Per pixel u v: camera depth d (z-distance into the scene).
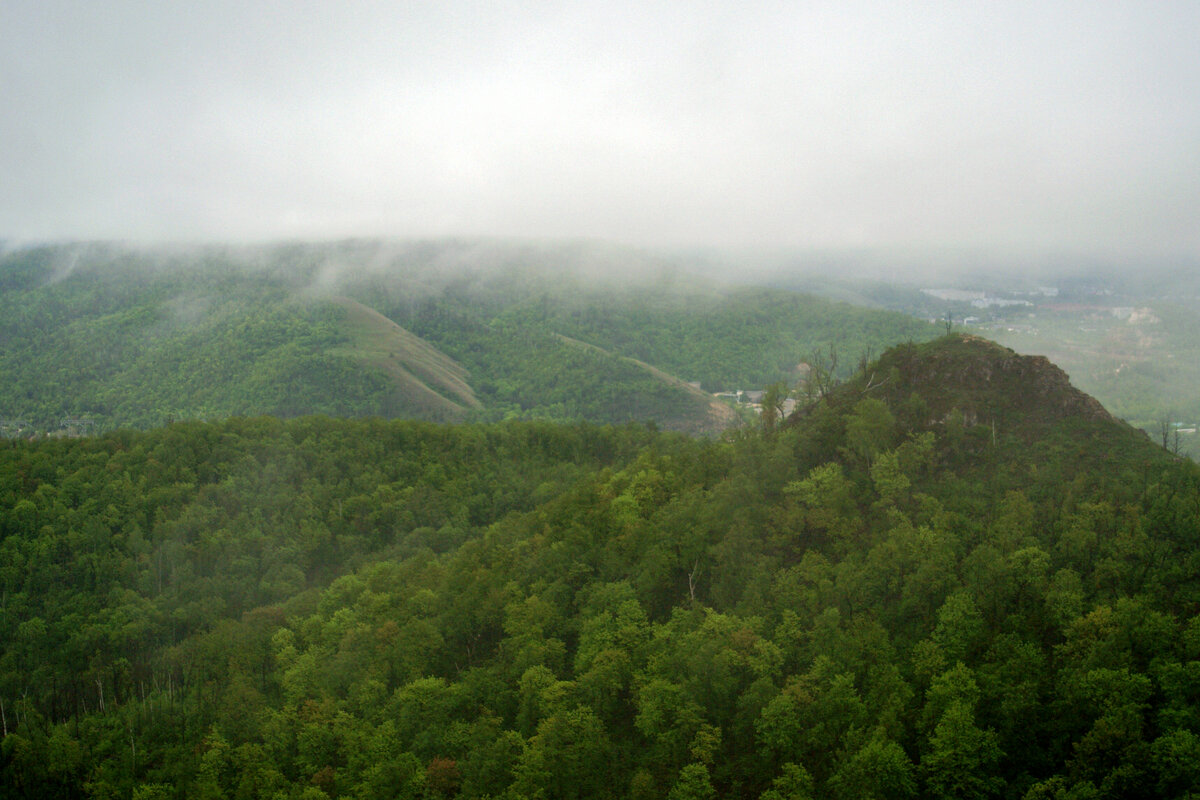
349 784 95.94
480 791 89.75
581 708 93.38
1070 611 84.19
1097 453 110.44
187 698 120.88
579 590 116.38
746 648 92.62
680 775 87.31
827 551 106.19
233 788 101.31
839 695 83.12
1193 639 77.00
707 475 134.38
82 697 131.88
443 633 115.44
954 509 105.12
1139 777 69.88
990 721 79.19
